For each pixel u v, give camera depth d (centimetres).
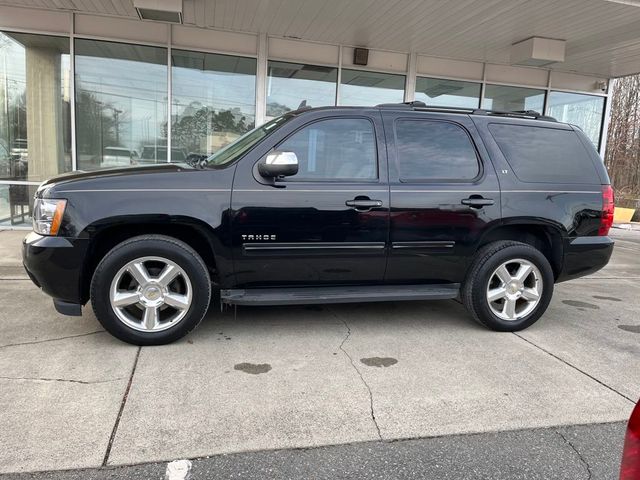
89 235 358
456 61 1055
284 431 275
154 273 379
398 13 782
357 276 413
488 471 249
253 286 399
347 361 370
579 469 254
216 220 373
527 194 433
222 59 923
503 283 439
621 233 1341
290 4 758
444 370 361
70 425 271
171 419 281
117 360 353
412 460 256
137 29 877
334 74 986
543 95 1134
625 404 322
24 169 900
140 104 911
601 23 802
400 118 421
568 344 425
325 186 392
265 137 394
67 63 871
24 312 448
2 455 244
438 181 418
